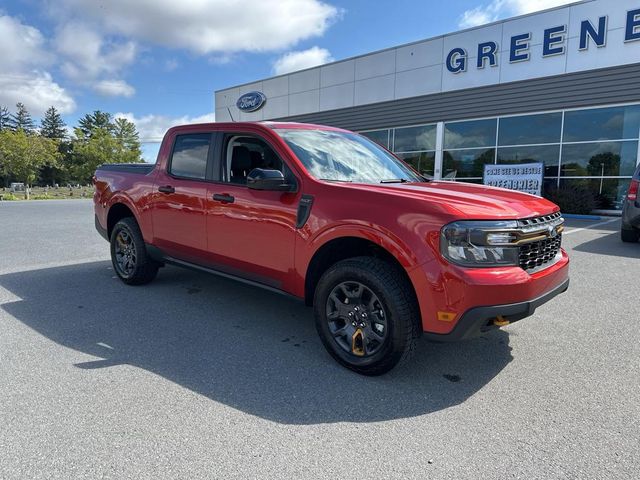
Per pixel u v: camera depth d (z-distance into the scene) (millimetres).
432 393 2982
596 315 4484
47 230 10750
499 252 2857
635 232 8383
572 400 2889
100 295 5176
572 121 15031
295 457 2293
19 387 2979
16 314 4488
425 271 2854
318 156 3910
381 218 3053
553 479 2137
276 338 3930
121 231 5535
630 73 13711
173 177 4762
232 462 2246
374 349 3170
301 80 23406
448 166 18219
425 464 2248
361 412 2742
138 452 2312
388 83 19781
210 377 3176
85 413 2674
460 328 2805
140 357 3498
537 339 3904
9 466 2188
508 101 16297
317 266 3535
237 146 4223
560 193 14289
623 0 13625
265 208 3762
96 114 101938
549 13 15062
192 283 5703
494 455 2322
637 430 2547
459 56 17375
